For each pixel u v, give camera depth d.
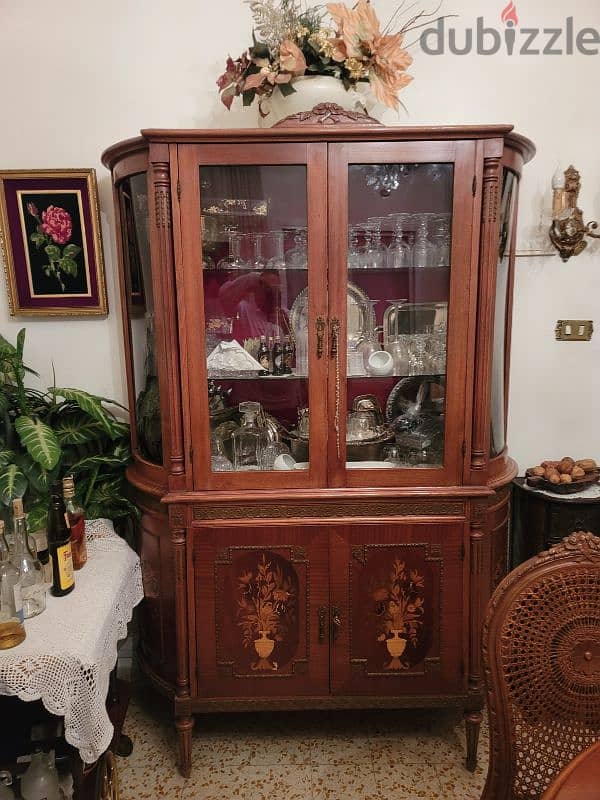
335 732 1.91
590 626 1.08
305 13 1.72
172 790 1.69
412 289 1.70
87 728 1.32
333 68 1.64
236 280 1.67
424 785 1.70
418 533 1.69
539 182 2.07
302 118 1.56
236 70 1.69
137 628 2.09
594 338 2.16
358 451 1.74
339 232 1.60
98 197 2.03
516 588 1.08
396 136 1.54
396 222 1.65
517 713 1.07
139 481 1.79
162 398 1.68
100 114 2.00
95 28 1.96
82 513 1.69
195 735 1.90
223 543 1.68
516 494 2.10
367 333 1.73
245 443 1.74
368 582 1.71
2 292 2.08
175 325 1.62
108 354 2.12
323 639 1.73
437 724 1.95
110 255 2.07
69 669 1.29
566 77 2.03
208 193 1.59
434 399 1.71
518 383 2.18
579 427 2.22
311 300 1.63
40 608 1.45
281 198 1.61
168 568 1.76
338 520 1.69
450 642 1.74
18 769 1.49
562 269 2.12
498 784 1.06
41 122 1.99
